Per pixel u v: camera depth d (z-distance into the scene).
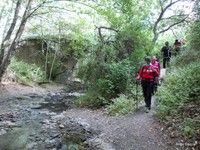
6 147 8.86
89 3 18.25
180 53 20.17
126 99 13.71
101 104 14.95
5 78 21.19
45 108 15.20
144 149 8.59
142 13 18.97
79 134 10.16
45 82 26.09
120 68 15.59
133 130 10.14
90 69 17.48
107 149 8.78
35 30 27.12
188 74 13.00
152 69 11.96
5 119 11.97
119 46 17.28
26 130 10.58
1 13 22.17
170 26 27.25
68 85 26.80
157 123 10.34
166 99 11.66
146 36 17.73
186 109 10.35
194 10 16.97
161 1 26.48
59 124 11.47
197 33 17.16
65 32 28.28
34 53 28.80
